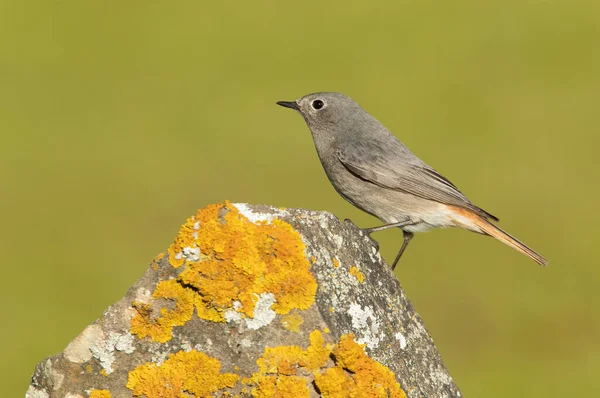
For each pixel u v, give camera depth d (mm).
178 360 6387
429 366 7188
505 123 24312
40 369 6484
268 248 6402
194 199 20422
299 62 28047
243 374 6336
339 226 6926
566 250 18500
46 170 22094
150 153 23016
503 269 17812
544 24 30234
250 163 22344
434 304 16766
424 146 23156
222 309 6344
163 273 6418
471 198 20344
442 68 27625
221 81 26844
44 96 26172
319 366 6305
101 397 6395
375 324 6746
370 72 27297
